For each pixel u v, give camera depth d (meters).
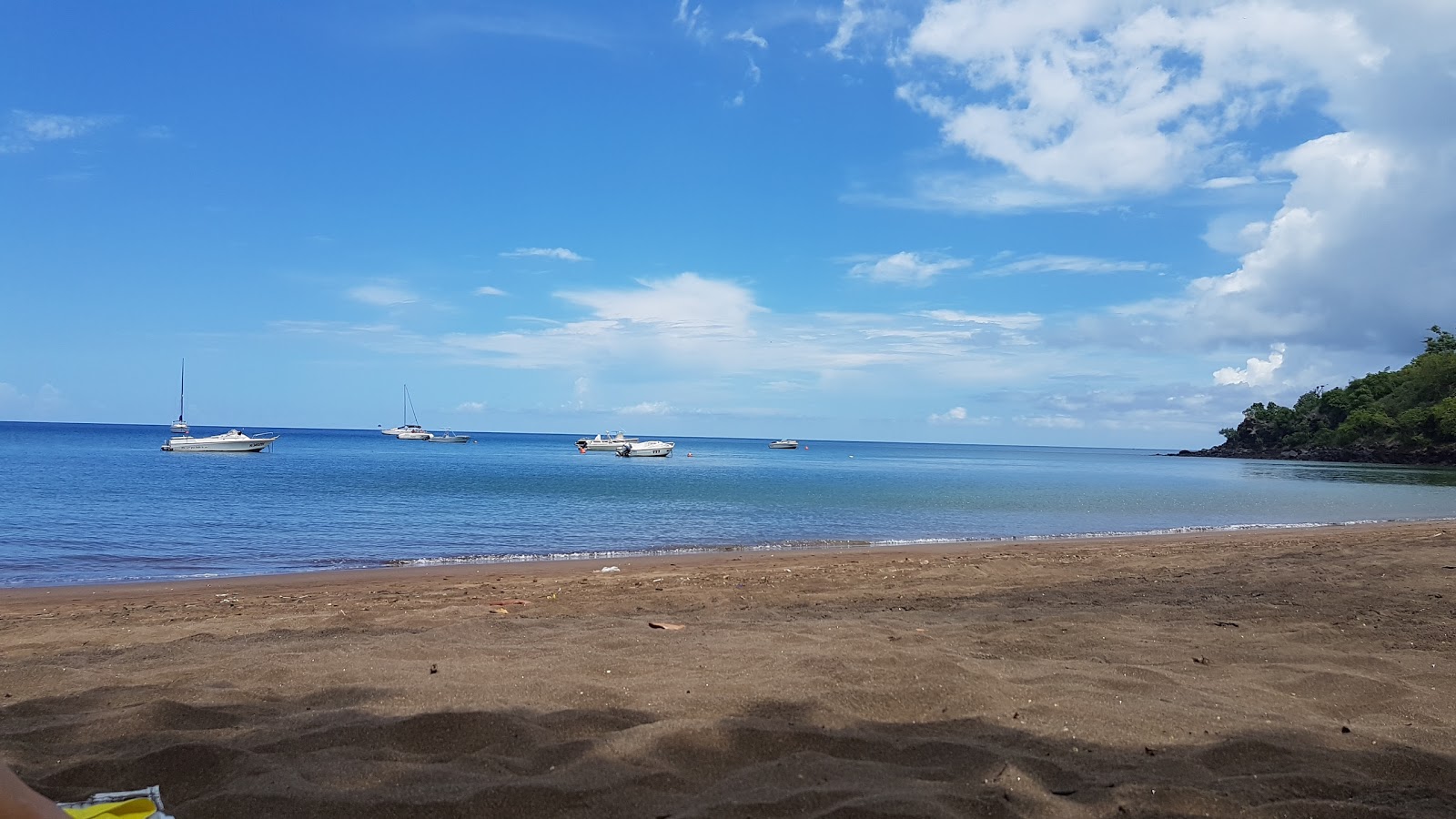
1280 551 14.98
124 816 2.89
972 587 10.41
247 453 84.81
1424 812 3.12
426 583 12.00
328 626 7.68
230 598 10.56
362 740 3.82
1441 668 5.35
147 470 52.66
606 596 9.78
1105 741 3.88
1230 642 6.18
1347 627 6.74
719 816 2.97
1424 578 9.84
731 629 6.75
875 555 15.79
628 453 101.56
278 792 3.18
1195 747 3.80
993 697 4.50
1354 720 4.28
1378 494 44.84
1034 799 3.14
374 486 40.19
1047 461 137.38
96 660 5.88
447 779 3.32
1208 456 171.00
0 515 24.92
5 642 7.09
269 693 4.66
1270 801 3.20
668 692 4.62
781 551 17.20
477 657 5.52
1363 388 134.50
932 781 3.34
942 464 106.00
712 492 38.88
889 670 5.00
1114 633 6.50
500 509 28.77
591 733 3.93
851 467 85.50
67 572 14.42
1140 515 29.58
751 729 3.87
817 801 3.11
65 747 3.79
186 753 3.56
